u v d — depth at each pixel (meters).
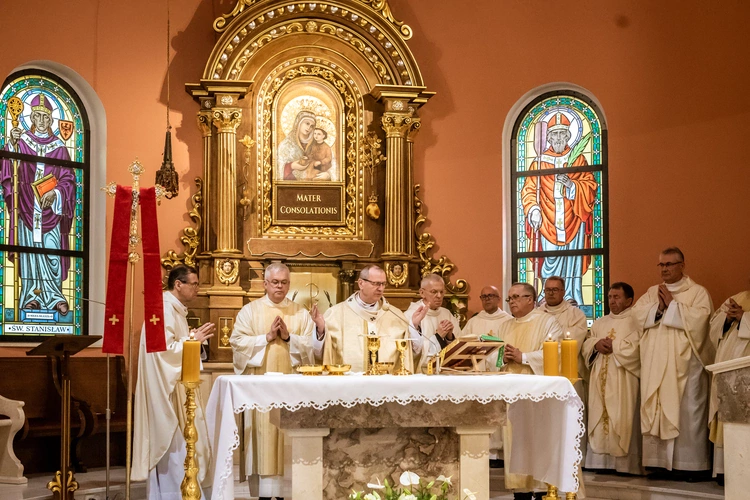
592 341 9.25
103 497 7.92
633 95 10.41
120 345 6.89
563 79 10.72
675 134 10.16
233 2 10.48
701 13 10.16
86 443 9.36
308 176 10.37
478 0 10.85
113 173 9.99
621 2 10.55
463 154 10.74
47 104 9.98
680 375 8.54
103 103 10.02
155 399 7.56
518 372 8.12
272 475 7.84
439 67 10.78
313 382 5.50
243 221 10.15
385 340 7.08
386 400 5.53
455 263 10.63
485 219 10.73
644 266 10.17
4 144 9.66
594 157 10.73
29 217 9.78
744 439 5.88
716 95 9.99
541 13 10.80
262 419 7.84
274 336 7.88
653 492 8.12
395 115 10.30
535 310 8.58
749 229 9.69
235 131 10.08
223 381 5.79
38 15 9.69
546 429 6.12
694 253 9.93
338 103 10.46
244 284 10.06
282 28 10.22
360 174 10.41
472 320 9.80
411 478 5.18
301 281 10.22
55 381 9.09
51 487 7.16
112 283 6.91
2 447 8.10
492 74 10.84
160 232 10.03
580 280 10.68
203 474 7.68
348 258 10.20
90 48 9.97
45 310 9.78
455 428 5.95
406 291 10.20
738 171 9.80
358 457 5.88
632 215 10.28
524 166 11.03
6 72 9.46
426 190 10.66
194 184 10.17
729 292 9.73
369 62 10.42
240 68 10.10
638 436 8.92
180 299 8.00
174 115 10.19
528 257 10.96
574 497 5.94
